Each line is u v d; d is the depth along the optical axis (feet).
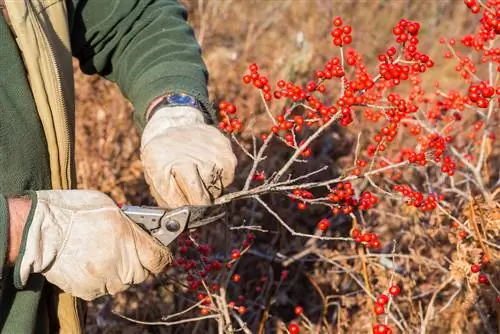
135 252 6.60
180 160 7.00
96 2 8.38
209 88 15.21
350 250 11.53
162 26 8.44
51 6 7.55
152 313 11.53
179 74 8.07
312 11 20.33
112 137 13.99
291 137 8.23
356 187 12.38
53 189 7.24
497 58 9.84
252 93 14.70
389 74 7.77
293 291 12.50
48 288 7.44
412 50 7.98
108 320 11.53
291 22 20.36
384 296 8.70
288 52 16.88
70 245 6.48
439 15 22.20
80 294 6.61
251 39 18.47
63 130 7.20
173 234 6.82
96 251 6.49
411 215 11.34
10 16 6.97
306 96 7.98
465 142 13.61
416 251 11.25
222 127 8.15
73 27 8.41
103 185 13.05
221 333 9.30
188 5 18.81
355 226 8.67
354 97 7.72
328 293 11.84
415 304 11.34
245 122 13.96
